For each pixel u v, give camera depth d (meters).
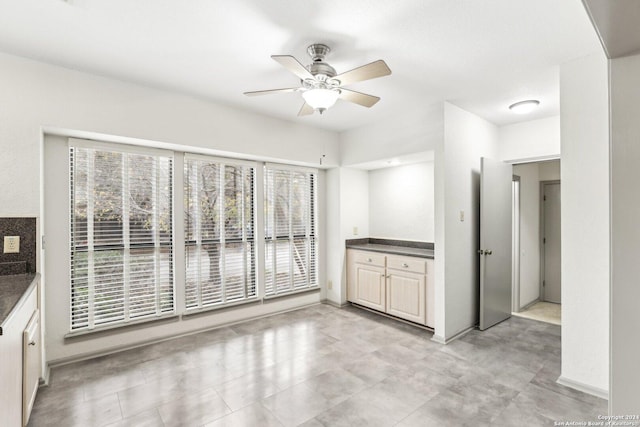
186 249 3.25
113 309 2.82
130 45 2.09
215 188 3.45
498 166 3.59
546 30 1.91
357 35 1.97
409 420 1.91
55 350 2.57
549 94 2.89
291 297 4.11
